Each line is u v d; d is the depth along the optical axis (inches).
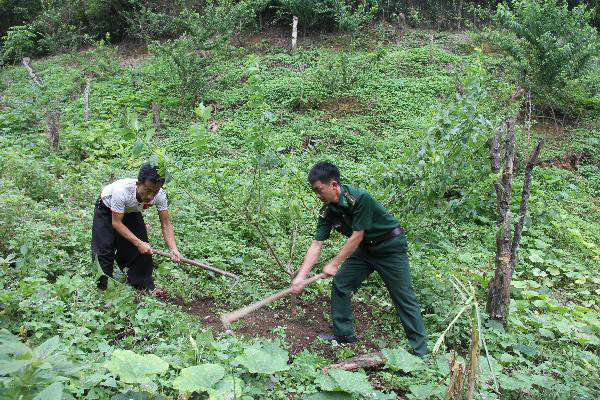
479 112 216.8
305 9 620.1
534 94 482.9
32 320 157.9
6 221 211.0
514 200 336.5
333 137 424.8
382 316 207.5
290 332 189.6
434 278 217.9
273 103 470.9
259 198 200.4
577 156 431.2
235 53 577.3
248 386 142.9
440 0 670.5
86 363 140.9
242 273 226.4
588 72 468.1
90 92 515.2
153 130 181.5
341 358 174.9
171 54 488.4
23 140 392.8
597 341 194.7
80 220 241.9
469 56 551.5
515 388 152.6
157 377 142.9
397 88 502.3
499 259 201.8
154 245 231.5
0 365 87.7
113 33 687.7
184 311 191.6
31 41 676.1
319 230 177.6
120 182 185.2
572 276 266.4
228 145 390.9
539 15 459.8
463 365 144.1
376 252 178.1
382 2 665.6
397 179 217.3
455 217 250.1
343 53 516.7
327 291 219.8
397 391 159.9
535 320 208.4
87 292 177.0
